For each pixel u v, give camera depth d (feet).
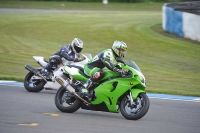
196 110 104.12
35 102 106.11
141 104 88.33
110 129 79.66
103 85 91.30
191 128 83.82
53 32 281.95
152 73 174.50
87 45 241.96
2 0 501.15
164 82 155.94
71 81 96.22
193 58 210.18
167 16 284.41
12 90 123.54
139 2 554.46
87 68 95.30
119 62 88.53
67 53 121.08
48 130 76.79
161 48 233.35
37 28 295.89
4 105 100.07
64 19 345.92
